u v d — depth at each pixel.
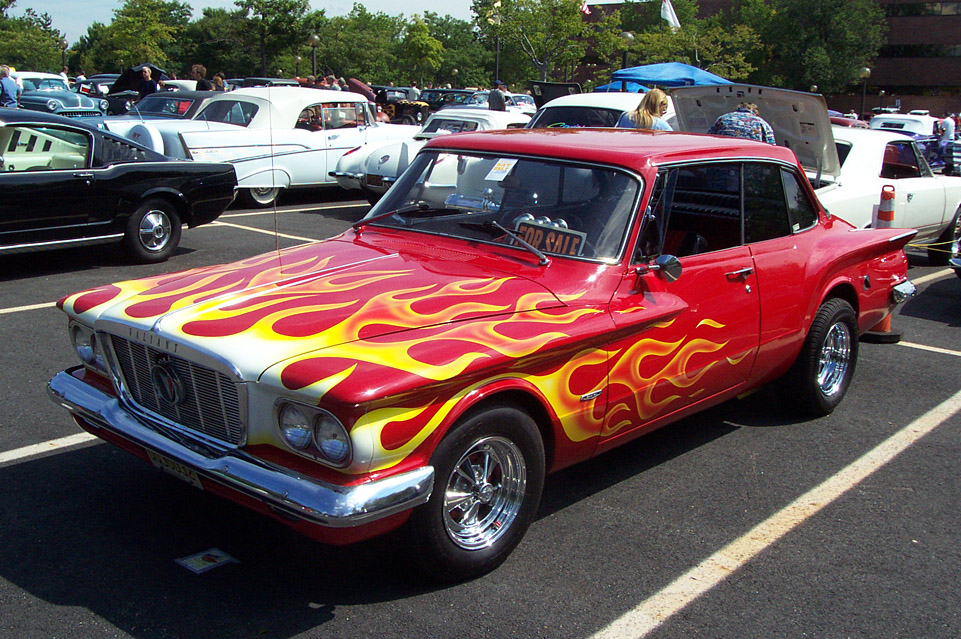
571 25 39.41
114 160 8.45
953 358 6.66
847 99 74.19
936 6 70.56
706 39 43.53
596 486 4.22
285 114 12.70
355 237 4.29
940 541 3.78
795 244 4.78
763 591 3.32
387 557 3.45
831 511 4.04
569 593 3.25
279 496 2.79
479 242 3.93
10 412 4.82
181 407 3.21
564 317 3.44
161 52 56.72
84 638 2.86
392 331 3.10
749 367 4.51
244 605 3.09
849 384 5.50
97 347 3.55
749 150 4.54
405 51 66.56
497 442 3.24
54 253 9.20
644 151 4.00
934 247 10.20
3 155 7.80
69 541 3.50
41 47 69.62
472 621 3.04
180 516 3.74
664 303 3.84
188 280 3.69
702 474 4.41
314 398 2.72
